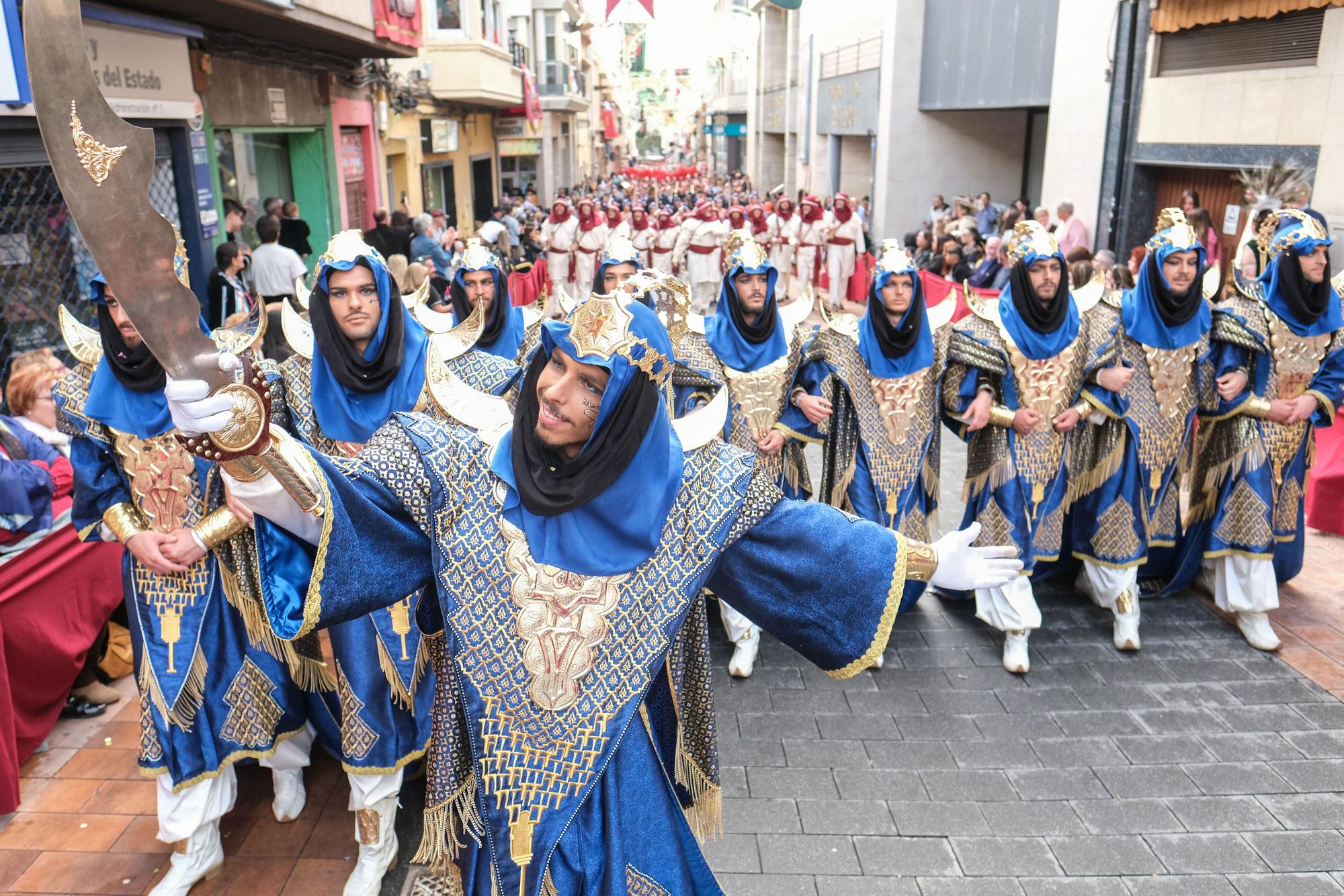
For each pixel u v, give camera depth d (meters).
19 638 3.73
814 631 1.97
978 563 1.99
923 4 18.12
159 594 3.07
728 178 45.47
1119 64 11.53
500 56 19.97
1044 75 14.49
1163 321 4.50
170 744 3.04
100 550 4.25
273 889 3.19
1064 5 12.93
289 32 8.99
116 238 1.31
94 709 4.25
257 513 1.58
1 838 3.45
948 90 17.52
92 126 1.26
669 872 1.86
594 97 58.00
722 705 4.32
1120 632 4.74
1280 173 8.12
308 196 11.86
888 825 3.49
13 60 5.12
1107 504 4.68
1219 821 3.50
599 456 1.71
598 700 1.78
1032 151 18.55
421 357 3.24
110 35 6.51
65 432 3.06
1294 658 4.64
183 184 7.90
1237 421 4.68
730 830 3.46
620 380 1.67
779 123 35.59
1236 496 4.68
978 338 4.52
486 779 1.77
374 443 1.82
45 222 6.04
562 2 32.41
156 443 3.01
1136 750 3.93
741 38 44.28
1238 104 9.37
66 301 6.28
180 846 3.14
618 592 1.79
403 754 3.10
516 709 1.77
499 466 1.80
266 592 1.59
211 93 8.67
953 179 19.00
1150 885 3.20
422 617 1.96
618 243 5.24
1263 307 4.54
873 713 4.24
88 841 3.43
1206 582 5.24
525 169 33.78
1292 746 3.94
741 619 4.52
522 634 1.76
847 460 4.70
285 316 3.29
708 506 1.87
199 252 8.11
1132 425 4.58
